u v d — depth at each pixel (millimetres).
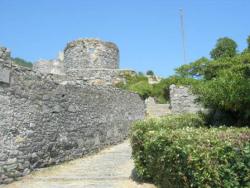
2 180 8219
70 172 9492
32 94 9586
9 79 8656
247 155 4820
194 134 5758
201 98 9398
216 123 10078
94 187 7738
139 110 19250
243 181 4809
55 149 10531
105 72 25422
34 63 36281
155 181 7438
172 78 22094
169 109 20203
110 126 14719
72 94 11789
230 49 22984
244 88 8133
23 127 9109
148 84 22359
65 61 28500
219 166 4887
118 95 16031
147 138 7238
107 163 10617
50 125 10359
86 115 12672
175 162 5789
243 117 9188
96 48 27375
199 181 4992
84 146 12289
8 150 8500
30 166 9289
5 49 8602
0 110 8328
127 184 7863
